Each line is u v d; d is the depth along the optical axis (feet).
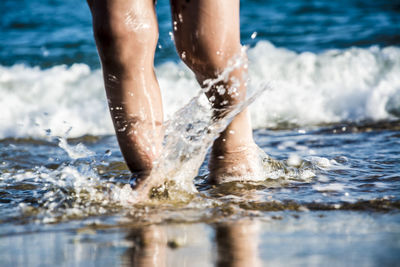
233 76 12.54
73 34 53.98
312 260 8.38
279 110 29.89
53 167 18.35
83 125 28.89
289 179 15.05
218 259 8.58
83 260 8.71
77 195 13.42
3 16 63.10
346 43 44.39
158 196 13.12
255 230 10.36
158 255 8.88
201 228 10.59
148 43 11.69
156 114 12.36
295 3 64.23
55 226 10.96
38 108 31.04
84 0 71.67
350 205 12.28
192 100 13.46
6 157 20.04
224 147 14.84
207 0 11.80
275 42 46.11
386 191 13.47
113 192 13.16
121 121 12.26
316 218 11.27
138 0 11.55
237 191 13.89
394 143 20.29
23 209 12.39
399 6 60.29
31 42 50.65
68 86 33.65
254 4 64.49
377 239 9.48
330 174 15.53
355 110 29.99
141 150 12.55
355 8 60.59
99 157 18.81
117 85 11.94
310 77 34.50
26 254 9.11
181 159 13.32
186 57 12.36
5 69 39.01
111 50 11.52
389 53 35.86
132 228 10.68
